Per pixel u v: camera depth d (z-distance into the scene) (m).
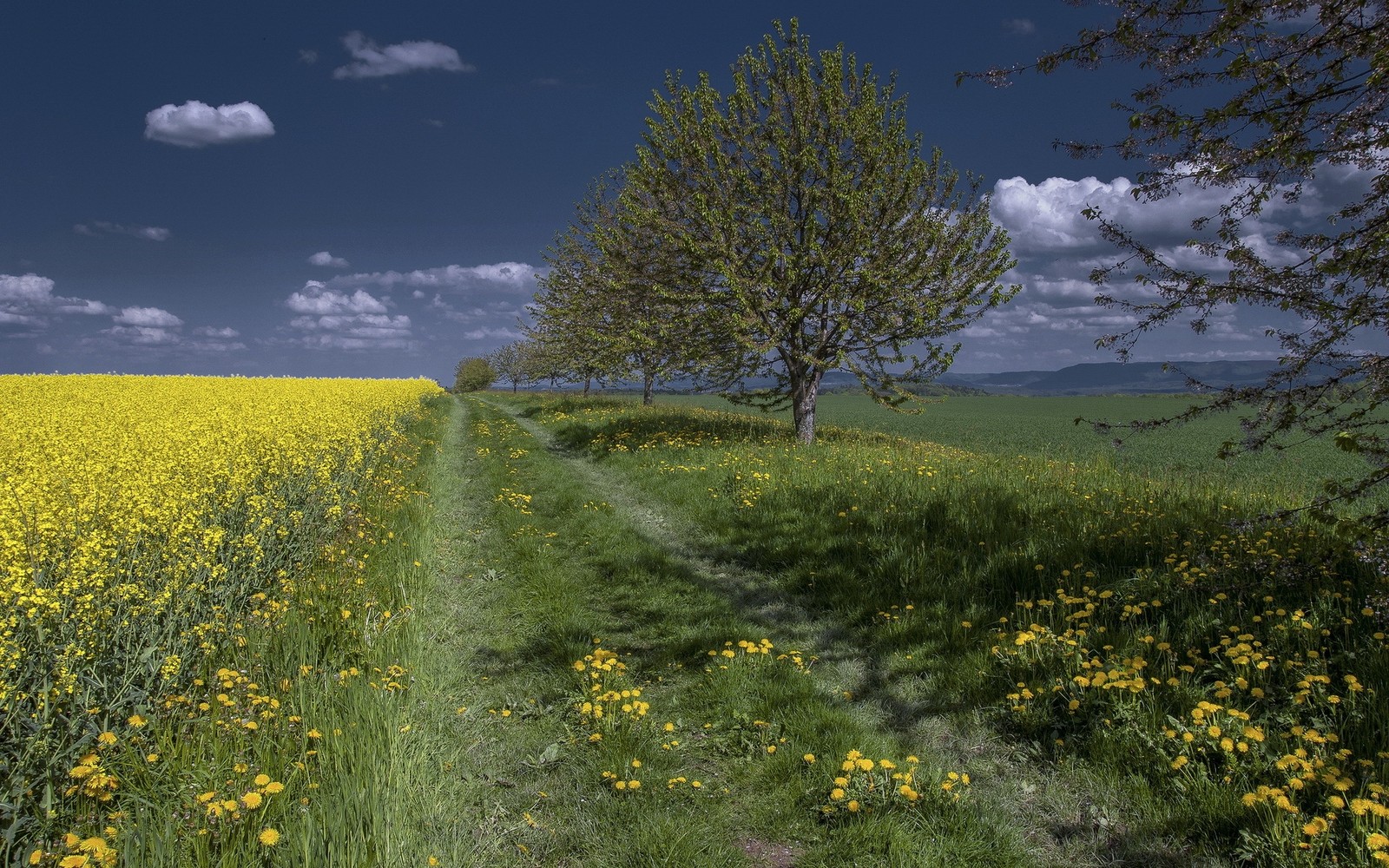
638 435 18.16
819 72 15.71
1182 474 11.27
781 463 12.77
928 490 9.89
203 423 12.70
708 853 3.46
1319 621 4.87
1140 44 4.01
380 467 12.81
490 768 4.18
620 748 4.25
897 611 6.40
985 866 3.37
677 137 16.34
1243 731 3.84
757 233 15.58
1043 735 4.46
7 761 3.24
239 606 5.69
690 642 5.98
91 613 4.27
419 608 6.49
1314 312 3.88
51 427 11.41
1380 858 2.84
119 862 2.82
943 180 15.56
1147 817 3.66
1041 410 58.81
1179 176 4.09
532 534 9.34
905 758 4.32
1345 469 16.73
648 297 17.64
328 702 4.23
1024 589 6.63
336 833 3.10
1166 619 5.39
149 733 3.84
